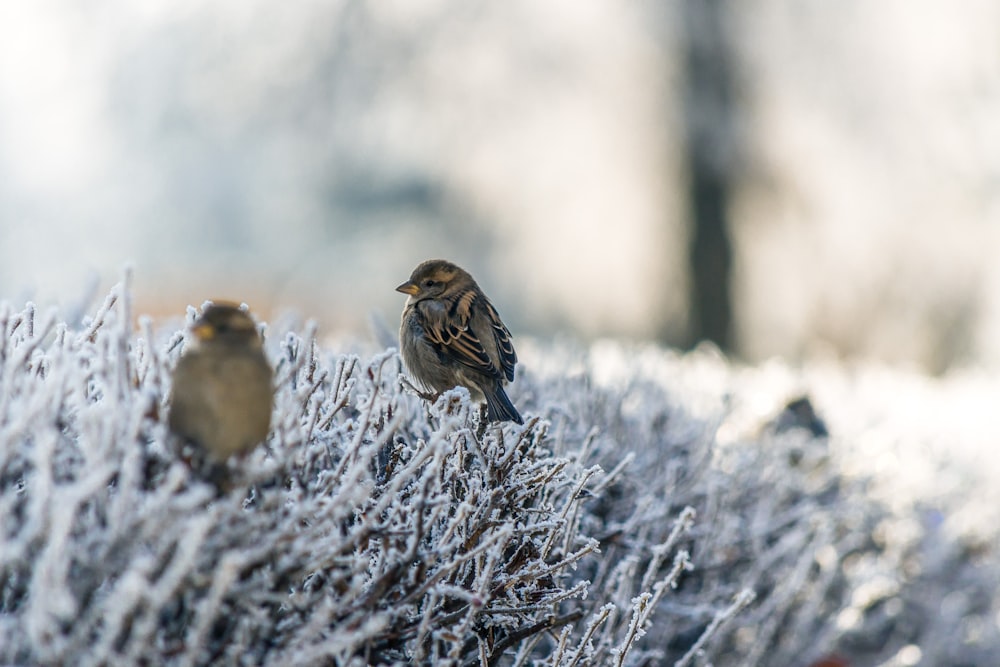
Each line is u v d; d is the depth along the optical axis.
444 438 4.83
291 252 40.34
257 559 3.64
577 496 5.13
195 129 36.84
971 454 11.53
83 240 43.09
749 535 8.03
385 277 40.28
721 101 31.17
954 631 10.28
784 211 32.03
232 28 34.91
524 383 7.91
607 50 32.28
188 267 41.41
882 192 32.56
